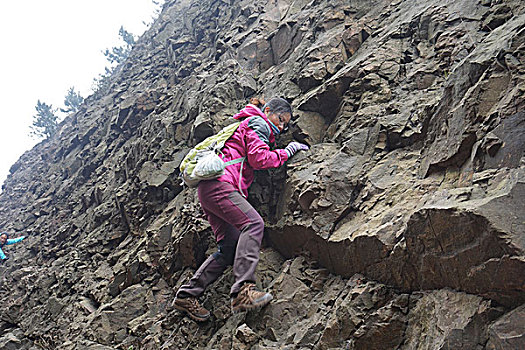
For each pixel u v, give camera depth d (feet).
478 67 8.64
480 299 6.54
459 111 8.69
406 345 7.43
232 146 10.31
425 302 7.49
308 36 16.40
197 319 10.69
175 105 20.84
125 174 22.34
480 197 7.01
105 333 13.12
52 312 17.48
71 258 20.56
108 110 35.19
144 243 15.74
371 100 12.10
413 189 9.05
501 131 7.53
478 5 12.07
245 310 9.86
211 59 24.06
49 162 42.86
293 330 9.16
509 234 5.99
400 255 7.95
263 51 18.52
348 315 8.21
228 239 10.56
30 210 34.50
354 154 10.95
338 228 9.89
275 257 11.63
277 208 11.93
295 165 11.76
